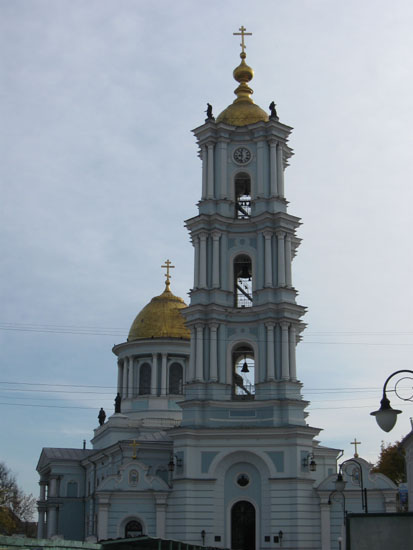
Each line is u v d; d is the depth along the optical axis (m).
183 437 69.25
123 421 86.00
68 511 96.62
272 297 72.62
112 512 68.75
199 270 74.12
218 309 72.56
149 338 91.12
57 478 97.44
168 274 99.69
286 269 73.81
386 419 27.55
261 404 69.88
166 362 90.62
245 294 75.88
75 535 96.00
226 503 68.56
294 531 66.25
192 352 72.44
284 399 69.50
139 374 91.75
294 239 76.69
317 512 67.50
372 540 25.83
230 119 78.69
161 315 93.62
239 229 75.62
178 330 92.56
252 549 67.56
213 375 71.00
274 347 71.44
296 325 72.88
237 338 72.69
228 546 67.44
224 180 76.50
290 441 68.25
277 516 66.94
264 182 76.00
